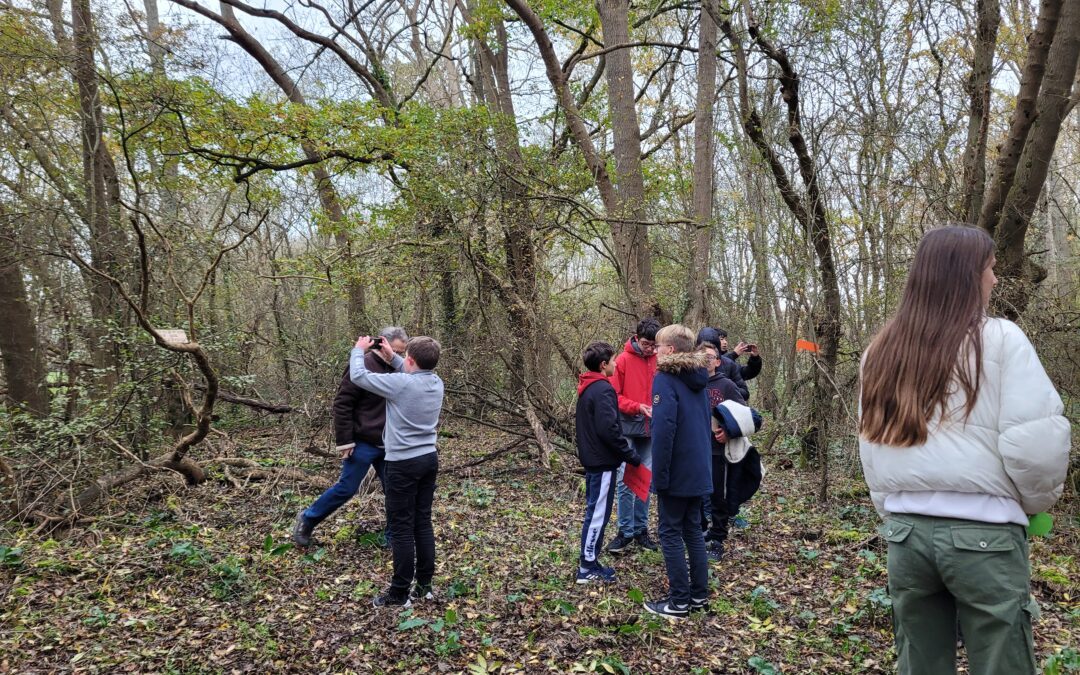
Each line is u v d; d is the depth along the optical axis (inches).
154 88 321.4
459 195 334.0
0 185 275.6
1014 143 243.4
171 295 302.2
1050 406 73.0
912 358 80.0
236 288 410.6
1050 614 153.4
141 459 262.7
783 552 202.2
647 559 195.3
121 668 132.0
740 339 526.3
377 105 425.1
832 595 166.4
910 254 261.3
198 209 405.7
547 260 381.1
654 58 585.9
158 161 389.4
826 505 258.5
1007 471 73.9
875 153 268.1
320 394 334.3
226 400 328.5
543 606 160.4
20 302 281.1
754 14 281.4
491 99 514.9
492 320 354.0
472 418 347.6
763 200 362.0
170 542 196.5
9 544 191.5
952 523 76.7
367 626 149.7
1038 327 237.9
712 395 206.2
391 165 398.6
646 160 494.9
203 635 145.7
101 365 275.0
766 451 358.9
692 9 447.5
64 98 289.1
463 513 242.2
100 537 200.8
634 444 213.6
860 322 275.4
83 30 282.7
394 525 159.2
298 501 242.1
